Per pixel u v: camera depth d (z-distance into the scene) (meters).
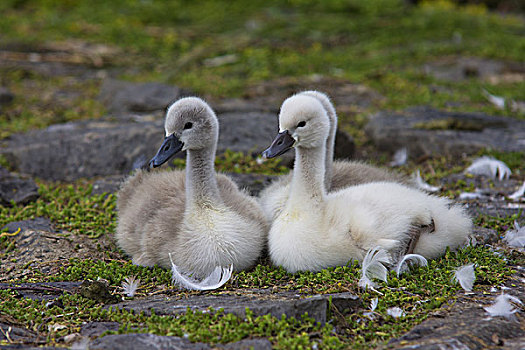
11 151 15.66
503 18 34.47
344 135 15.62
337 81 23.67
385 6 34.91
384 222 9.35
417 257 9.27
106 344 7.16
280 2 35.59
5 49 26.95
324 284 8.95
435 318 7.96
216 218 9.73
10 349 7.32
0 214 12.11
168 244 9.76
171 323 7.82
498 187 13.52
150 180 11.47
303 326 7.66
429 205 9.93
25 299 8.66
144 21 31.98
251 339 7.41
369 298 8.50
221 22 32.19
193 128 9.73
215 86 22.64
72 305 8.59
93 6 33.75
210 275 9.22
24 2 34.19
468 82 23.44
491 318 7.89
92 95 21.80
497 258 9.73
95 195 12.97
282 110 9.86
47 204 12.73
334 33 30.75
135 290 9.10
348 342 7.53
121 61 26.16
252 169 14.40
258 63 25.69
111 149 15.35
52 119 19.02
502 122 17.56
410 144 16.45
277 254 9.66
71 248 10.69
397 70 25.06
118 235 10.68
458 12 35.00
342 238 9.36
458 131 16.95
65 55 26.67
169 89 20.73
